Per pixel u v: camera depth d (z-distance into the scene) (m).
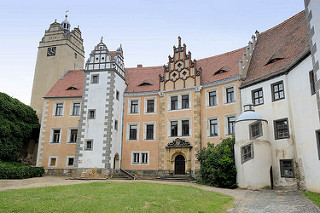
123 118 33.53
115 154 31.19
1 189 16.56
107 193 14.24
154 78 35.81
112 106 31.25
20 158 36.38
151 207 11.85
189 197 14.93
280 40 27.44
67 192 14.05
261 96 24.48
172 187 18.23
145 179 29.12
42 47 44.31
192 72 31.23
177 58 32.72
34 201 11.48
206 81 30.62
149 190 16.06
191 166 28.72
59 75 42.19
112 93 31.58
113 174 30.27
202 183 24.17
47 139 34.78
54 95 36.34
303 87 19.95
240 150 21.91
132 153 32.00
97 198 12.70
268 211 12.91
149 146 31.61
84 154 30.03
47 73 42.75
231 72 29.12
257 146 21.28
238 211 13.00
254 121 22.03
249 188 20.64
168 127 31.08
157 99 32.88
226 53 33.78
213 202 14.70
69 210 10.37
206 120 29.23
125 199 12.79
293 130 21.08
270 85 23.50
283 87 22.30
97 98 31.75
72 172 29.88
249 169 20.97
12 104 33.97
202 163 24.41
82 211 10.35
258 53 29.20
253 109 24.59
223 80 28.56
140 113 33.09
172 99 31.95
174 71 32.38
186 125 30.45
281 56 24.81
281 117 22.06
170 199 13.78
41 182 22.45
